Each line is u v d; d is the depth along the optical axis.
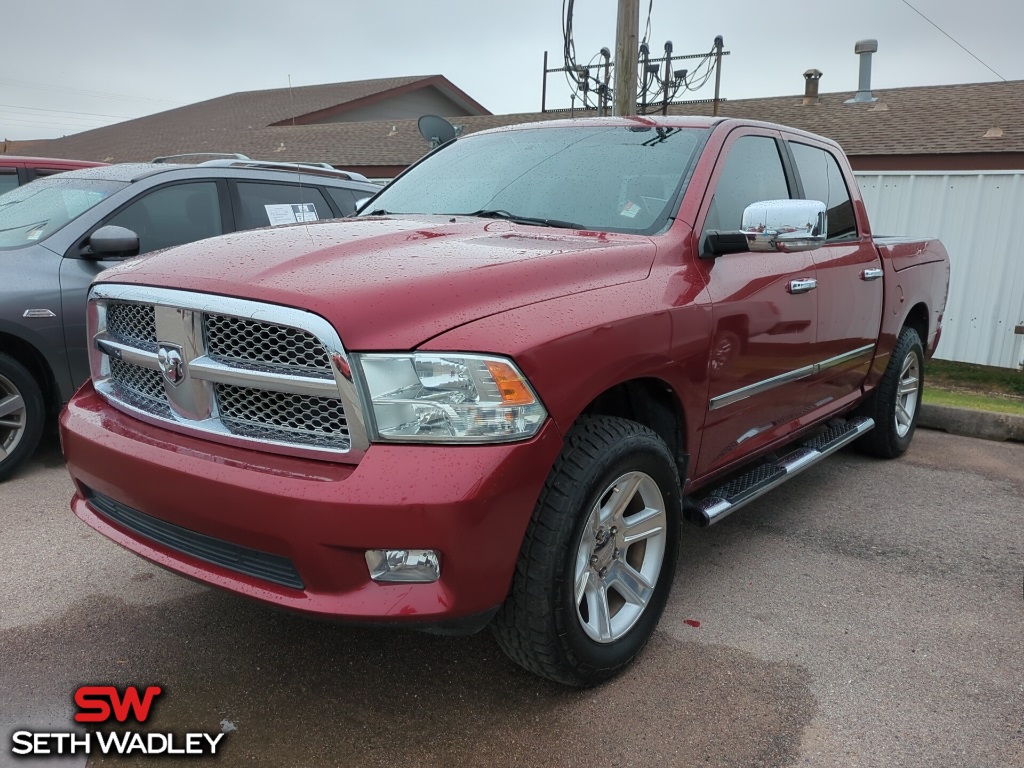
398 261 2.35
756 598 3.29
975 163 10.11
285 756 2.26
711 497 3.25
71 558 3.44
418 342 2.06
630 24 8.45
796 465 3.77
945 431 6.21
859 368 4.44
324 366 2.08
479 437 2.08
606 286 2.54
